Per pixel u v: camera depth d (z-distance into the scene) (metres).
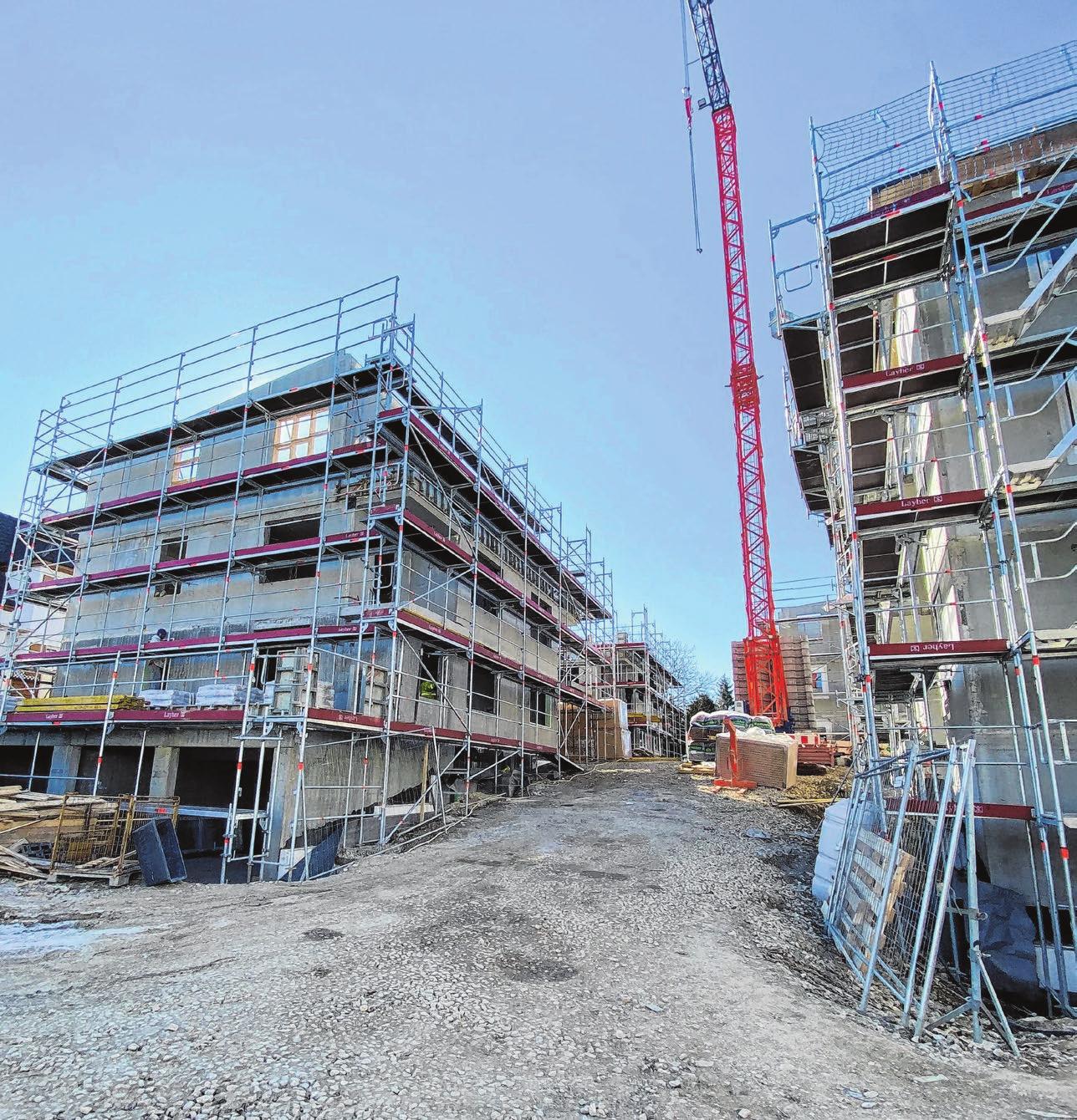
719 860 12.20
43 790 19.31
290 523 19.88
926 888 6.40
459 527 22.47
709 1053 5.07
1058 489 10.15
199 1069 4.48
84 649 20.19
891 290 13.04
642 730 42.03
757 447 41.34
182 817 16.33
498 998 5.96
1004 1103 4.64
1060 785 10.17
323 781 14.25
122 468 23.72
